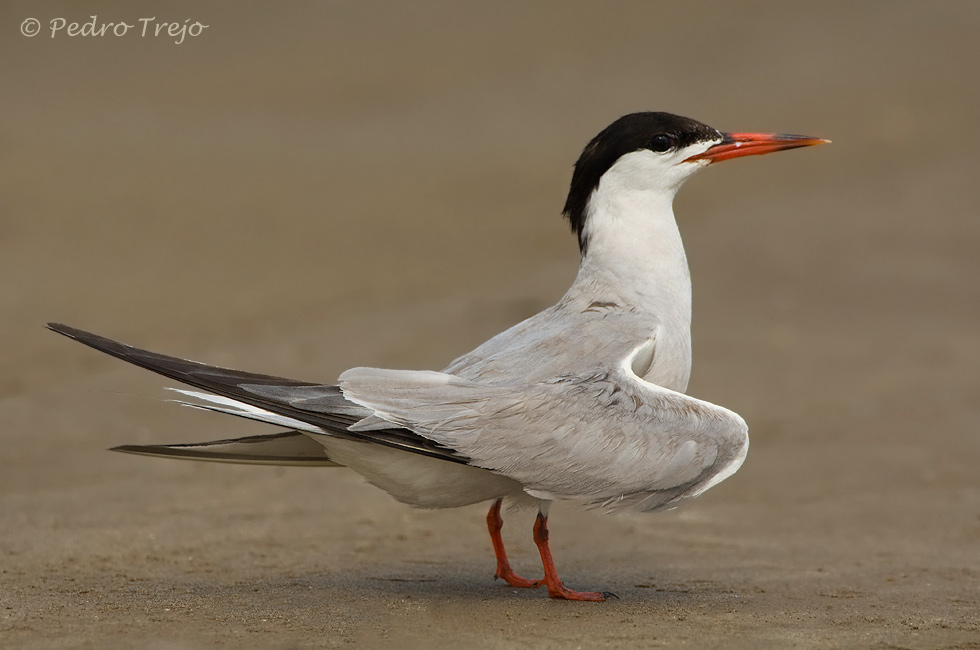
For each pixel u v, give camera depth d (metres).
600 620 7.31
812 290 19.91
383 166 27.88
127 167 26.16
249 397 7.27
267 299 19.06
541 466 7.29
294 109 32.12
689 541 9.81
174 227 22.86
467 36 39.06
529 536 9.91
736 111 32.41
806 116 31.89
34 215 22.75
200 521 10.02
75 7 37.50
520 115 32.22
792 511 10.74
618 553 9.41
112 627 6.98
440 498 7.70
